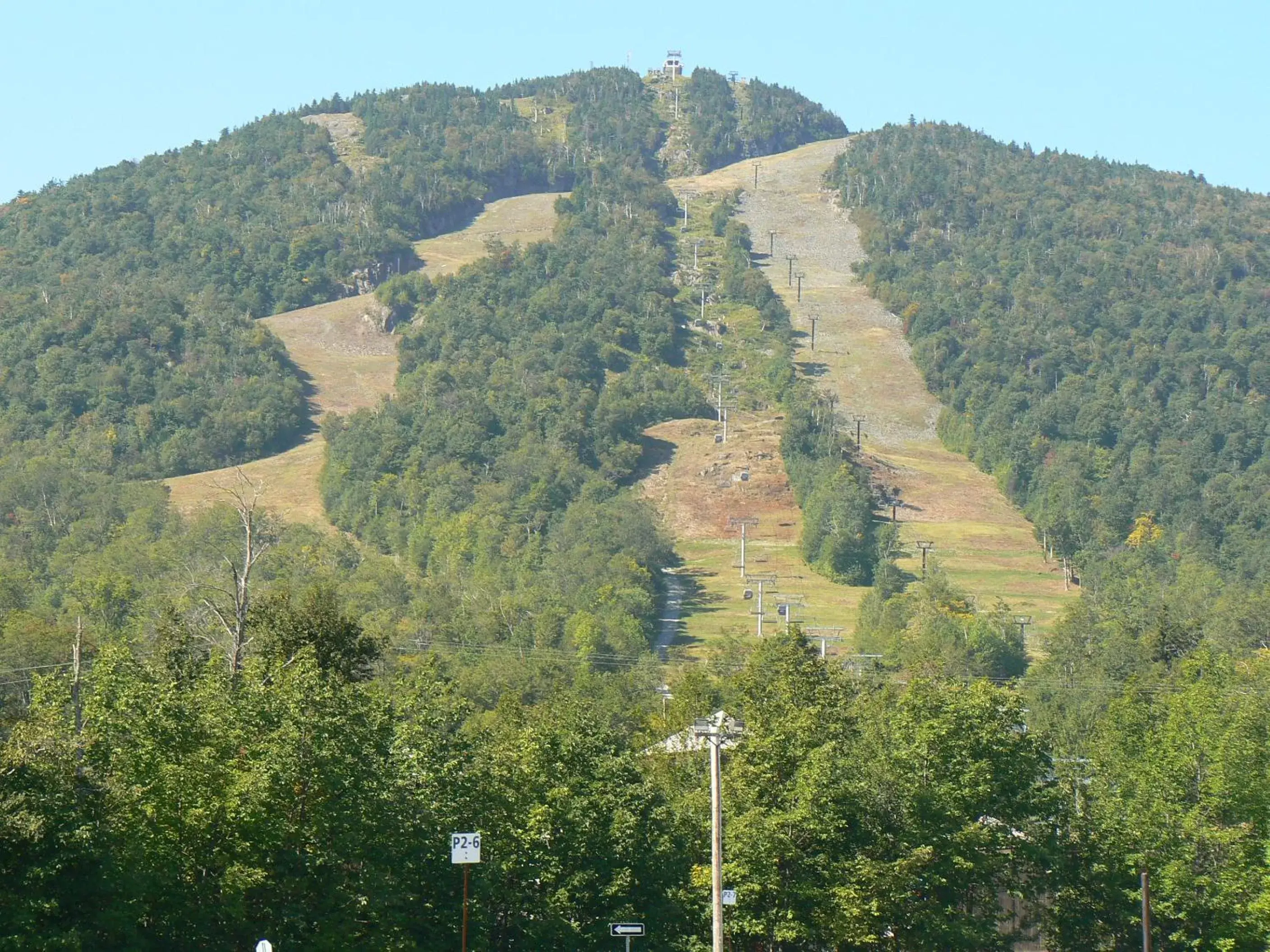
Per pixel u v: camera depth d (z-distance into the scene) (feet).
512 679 426.51
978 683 249.55
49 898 166.91
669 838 224.74
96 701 197.06
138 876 174.50
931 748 238.89
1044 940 269.85
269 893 189.47
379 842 199.00
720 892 188.65
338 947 188.65
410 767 210.79
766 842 220.02
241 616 262.06
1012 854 240.94
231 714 199.72
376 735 210.18
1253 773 244.83
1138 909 242.37
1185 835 242.78
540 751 224.12
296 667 220.43
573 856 215.51
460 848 182.39
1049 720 371.15
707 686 387.34
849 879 220.84
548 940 210.38
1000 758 240.53
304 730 195.83
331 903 190.08
